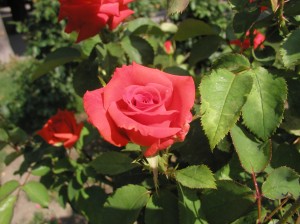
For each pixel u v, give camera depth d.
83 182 0.39
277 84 0.22
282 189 0.23
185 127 0.21
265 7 0.29
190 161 0.28
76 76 0.34
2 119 0.48
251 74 0.23
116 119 0.20
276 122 0.22
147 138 0.20
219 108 0.22
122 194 0.27
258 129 0.22
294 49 0.22
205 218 0.24
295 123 0.27
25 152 0.46
